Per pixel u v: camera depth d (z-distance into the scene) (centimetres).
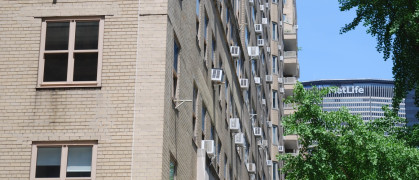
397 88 2862
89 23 2064
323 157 2453
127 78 2005
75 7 2072
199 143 2717
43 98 1994
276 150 6850
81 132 1959
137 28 2052
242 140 3878
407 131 2705
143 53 2028
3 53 2038
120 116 1970
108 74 2009
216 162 3191
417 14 2633
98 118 1970
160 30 2052
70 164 1944
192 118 2573
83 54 2038
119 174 1920
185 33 2456
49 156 1955
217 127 3297
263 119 5800
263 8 5869
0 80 2012
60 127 1966
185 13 2469
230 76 3878
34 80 2012
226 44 3775
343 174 2478
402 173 2448
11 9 2075
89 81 2009
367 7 2889
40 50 2042
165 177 1983
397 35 2870
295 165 2561
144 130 1956
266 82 6147
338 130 2539
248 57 4750
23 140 1959
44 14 2069
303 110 2561
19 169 1938
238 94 4200
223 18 3697
